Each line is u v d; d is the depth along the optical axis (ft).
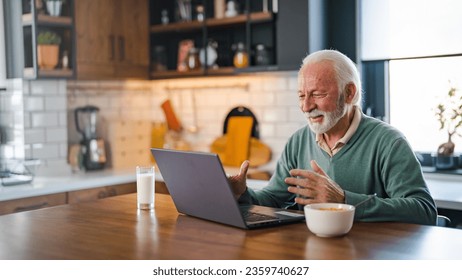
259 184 11.27
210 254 4.50
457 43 10.77
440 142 11.53
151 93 15.66
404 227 5.38
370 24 11.79
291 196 7.71
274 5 12.55
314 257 4.33
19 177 11.73
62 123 13.08
